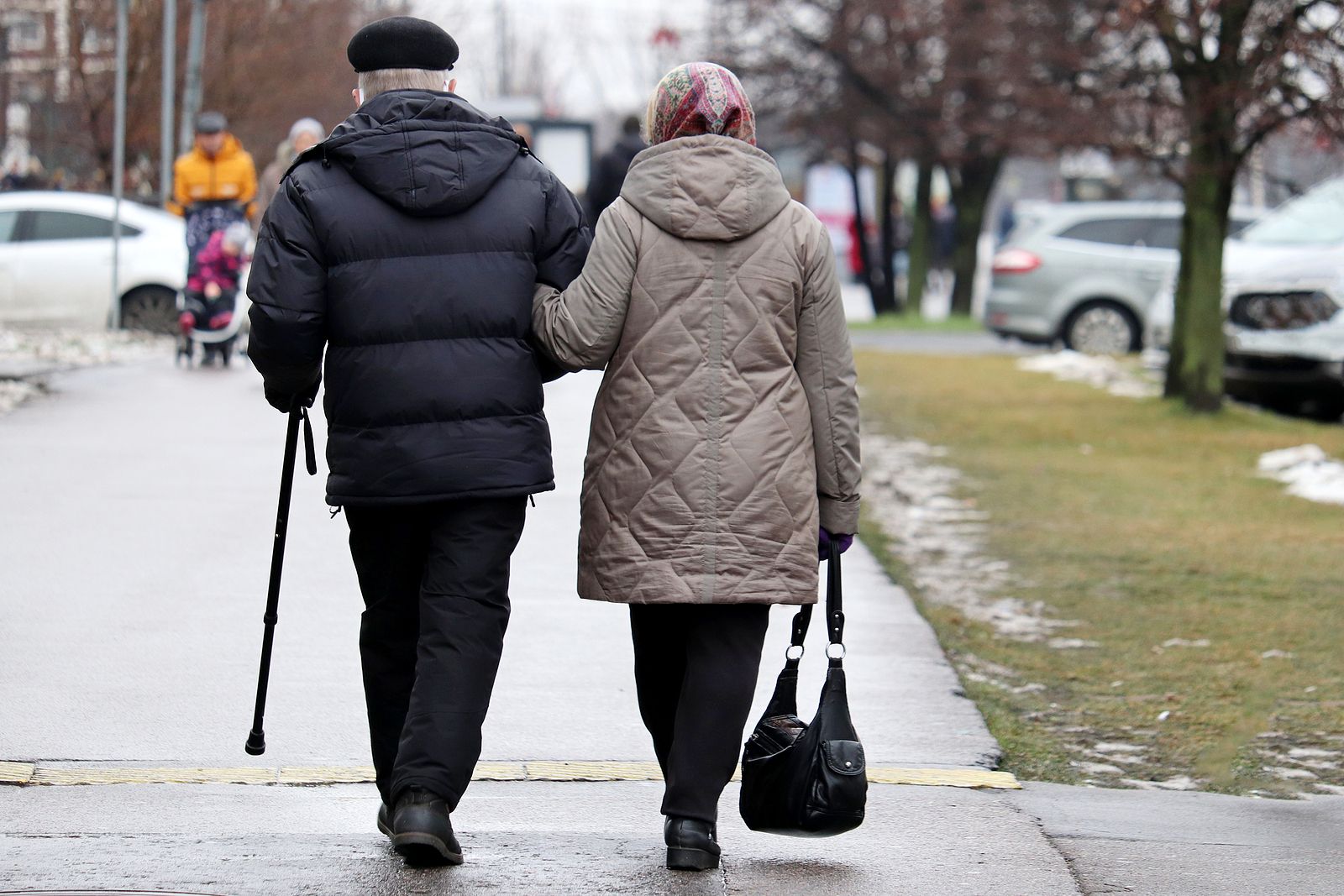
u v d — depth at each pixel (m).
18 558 24.41
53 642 20.30
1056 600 24.44
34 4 81.94
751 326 12.83
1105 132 43.12
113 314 58.16
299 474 31.09
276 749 16.64
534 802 15.20
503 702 18.41
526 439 12.83
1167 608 23.92
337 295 12.70
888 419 44.34
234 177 48.75
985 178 97.25
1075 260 65.25
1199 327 44.25
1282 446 39.53
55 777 15.60
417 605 13.44
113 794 15.14
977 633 22.44
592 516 13.01
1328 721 18.70
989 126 82.31
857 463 13.31
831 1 91.19
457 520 12.79
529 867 13.05
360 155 12.56
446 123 12.72
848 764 12.97
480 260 12.73
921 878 13.13
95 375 44.81
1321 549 27.94
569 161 131.00
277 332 12.67
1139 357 60.62
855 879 13.07
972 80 87.69
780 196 12.99
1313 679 20.30
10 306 57.94
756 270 12.84
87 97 79.44
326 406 13.02
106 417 37.34
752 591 12.68
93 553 24.83
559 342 12.87
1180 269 45.00
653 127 13.21
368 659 13.56
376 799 15.20
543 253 13.07
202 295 47.38
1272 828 14.94
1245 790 16.45
